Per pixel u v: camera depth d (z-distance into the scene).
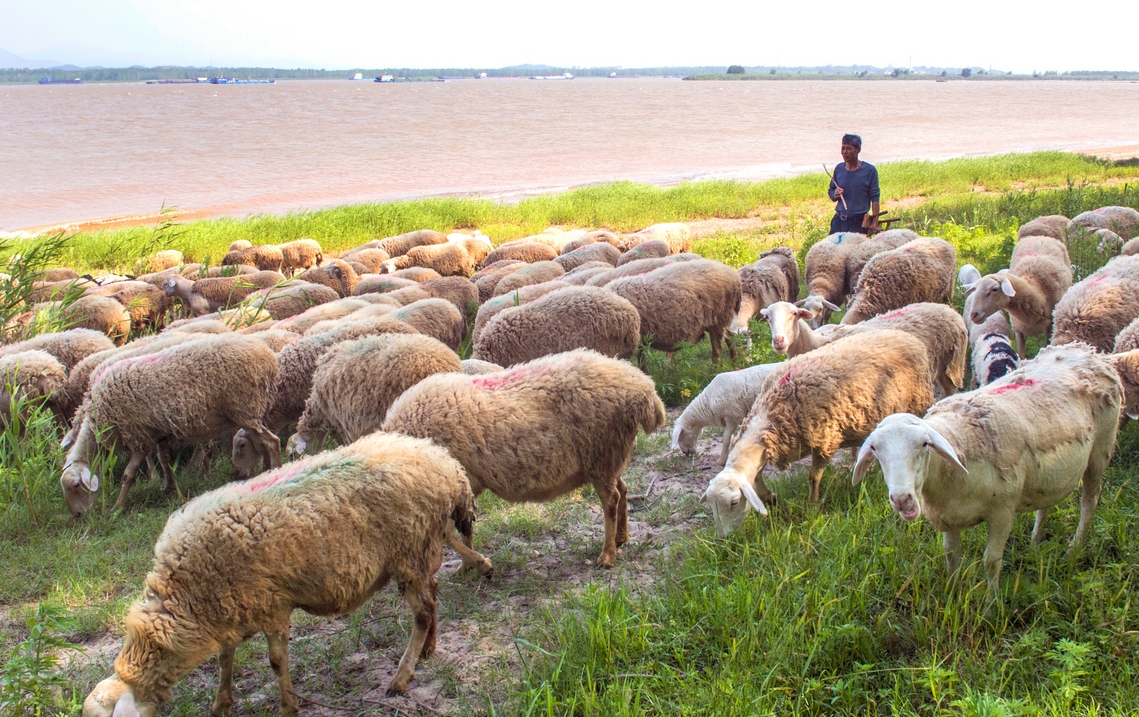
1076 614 4.21
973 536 5.04
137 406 6.90
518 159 46.75
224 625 4.08
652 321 8.88
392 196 31.83
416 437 5.26
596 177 37.66
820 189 26.03
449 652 4.79
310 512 4.15
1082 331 7.10
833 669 4.10
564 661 4.35
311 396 7.06
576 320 8.23
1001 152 45.06
